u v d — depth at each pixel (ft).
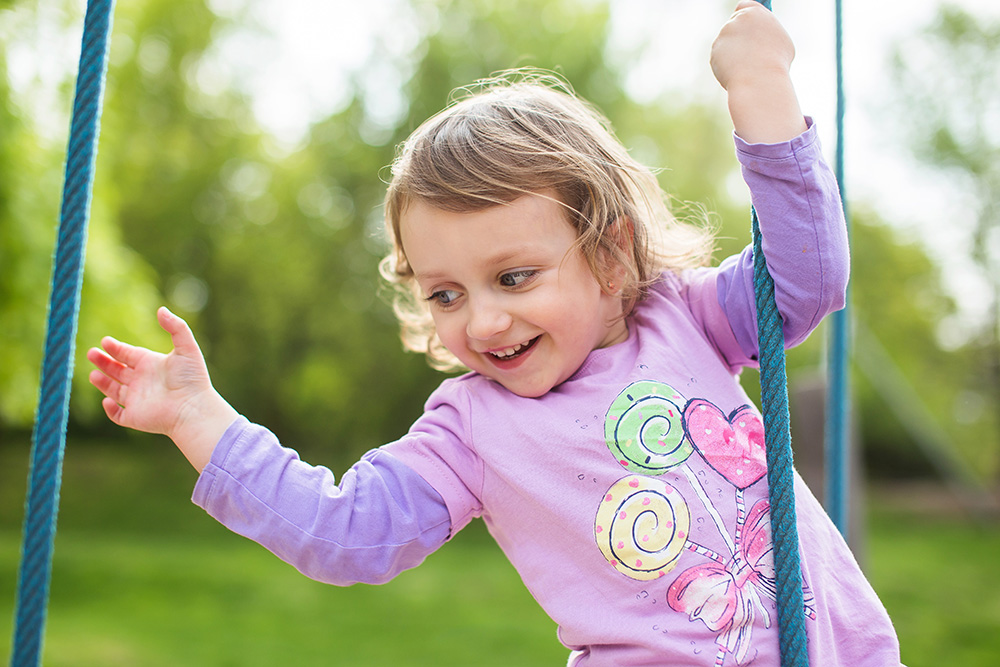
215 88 49.60
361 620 23.38
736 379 3.99
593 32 42.91
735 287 3.94
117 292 24.47
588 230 3.72
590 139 4.06
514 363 3.70
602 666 3.42
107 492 49.21
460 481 3.67
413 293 4.85
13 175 20.70
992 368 54.39
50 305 2.67
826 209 3.48
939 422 52.70
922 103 52.70
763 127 3.48
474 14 44.24
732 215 43.21
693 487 3.52
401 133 44.39
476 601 25.99
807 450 13.85
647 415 3.62
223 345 49.32
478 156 3.63
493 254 3.55
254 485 3.41
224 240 49.29
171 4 46.42
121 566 30.96
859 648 3.58
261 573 30.35
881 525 42.57
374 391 45.37
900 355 53.98
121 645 20.31
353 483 3.57
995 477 52.95
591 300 3.74
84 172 2.73
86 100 2.77
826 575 3.65
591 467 3.55
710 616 3.35
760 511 3.54
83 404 23.95
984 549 36.24
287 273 46.06
